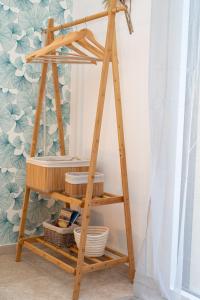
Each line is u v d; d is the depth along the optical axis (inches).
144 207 89.7
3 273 91.9
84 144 110.2
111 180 99.8
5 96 101.7
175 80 74.0
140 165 90.5
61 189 91.7
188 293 78.0
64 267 83.3
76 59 91.0
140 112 90.1
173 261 77.0
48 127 110.9
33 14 104.2
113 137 99.0
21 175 105.8
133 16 91.3
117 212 98.3
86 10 108.5
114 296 82.2
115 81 86.7
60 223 97.4
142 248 81.7
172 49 73.9
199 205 77.4
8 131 102.8
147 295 80.5
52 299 79.7
